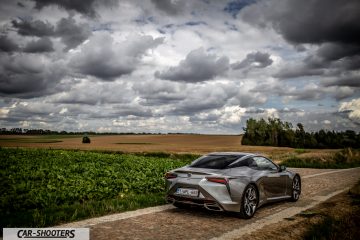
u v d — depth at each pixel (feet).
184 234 19.54
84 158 65.98
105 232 19.65
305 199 32.73
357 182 46.11
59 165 52.34
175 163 64.69
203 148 216.95
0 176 39.06
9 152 71.36
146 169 51.03
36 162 54.80
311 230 19.71
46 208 25.36
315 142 394.11
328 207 27.48
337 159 105.40
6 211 24.94
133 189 36.27
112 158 69.92
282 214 25.52
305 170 73.97
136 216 24.11
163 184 40.19
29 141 365.20
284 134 394.11
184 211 26.20
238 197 23.17
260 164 28.04
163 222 22.39
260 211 26.78
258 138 393.70
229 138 372.79
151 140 359.05
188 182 23.88
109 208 25.76
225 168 24.84
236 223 22.48
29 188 32.30
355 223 22.30
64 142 336.70
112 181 38.42
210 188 22.93
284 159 105.60
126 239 18.37
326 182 47.37
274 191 27.78
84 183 35.88
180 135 406.62
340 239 19.13
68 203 28.89
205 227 21.25
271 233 19.84
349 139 408.05
